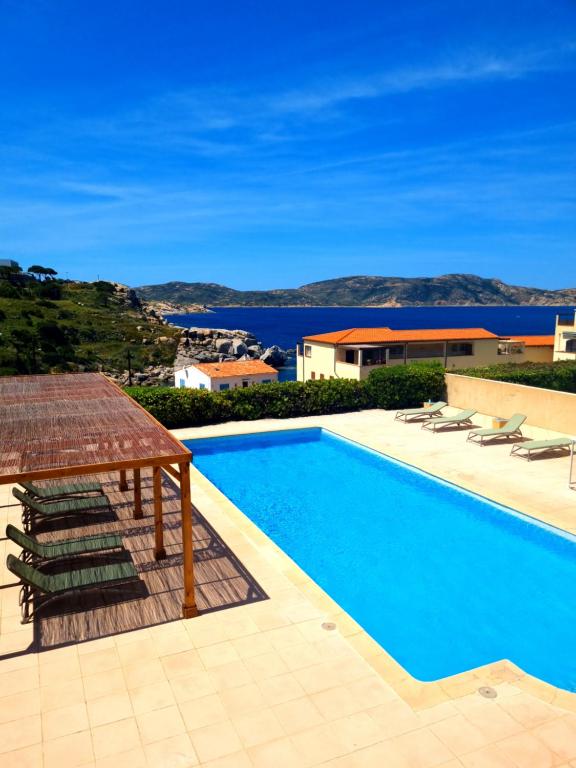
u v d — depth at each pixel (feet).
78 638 30.63
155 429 36.11
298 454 75.41
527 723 24.63
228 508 50.52
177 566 39.04
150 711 25.08
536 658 32.37
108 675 27.55
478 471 63.16
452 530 50.37
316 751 22.89
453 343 134.10
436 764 22.27
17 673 27.61
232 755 22.65
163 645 30.01
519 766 22.21
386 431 83.25
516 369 101.30
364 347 120.57
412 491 60.59
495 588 40.27
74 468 28.12
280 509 55.67
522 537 48.85
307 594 35.65
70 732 23.79
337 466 69.97
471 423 87.97
